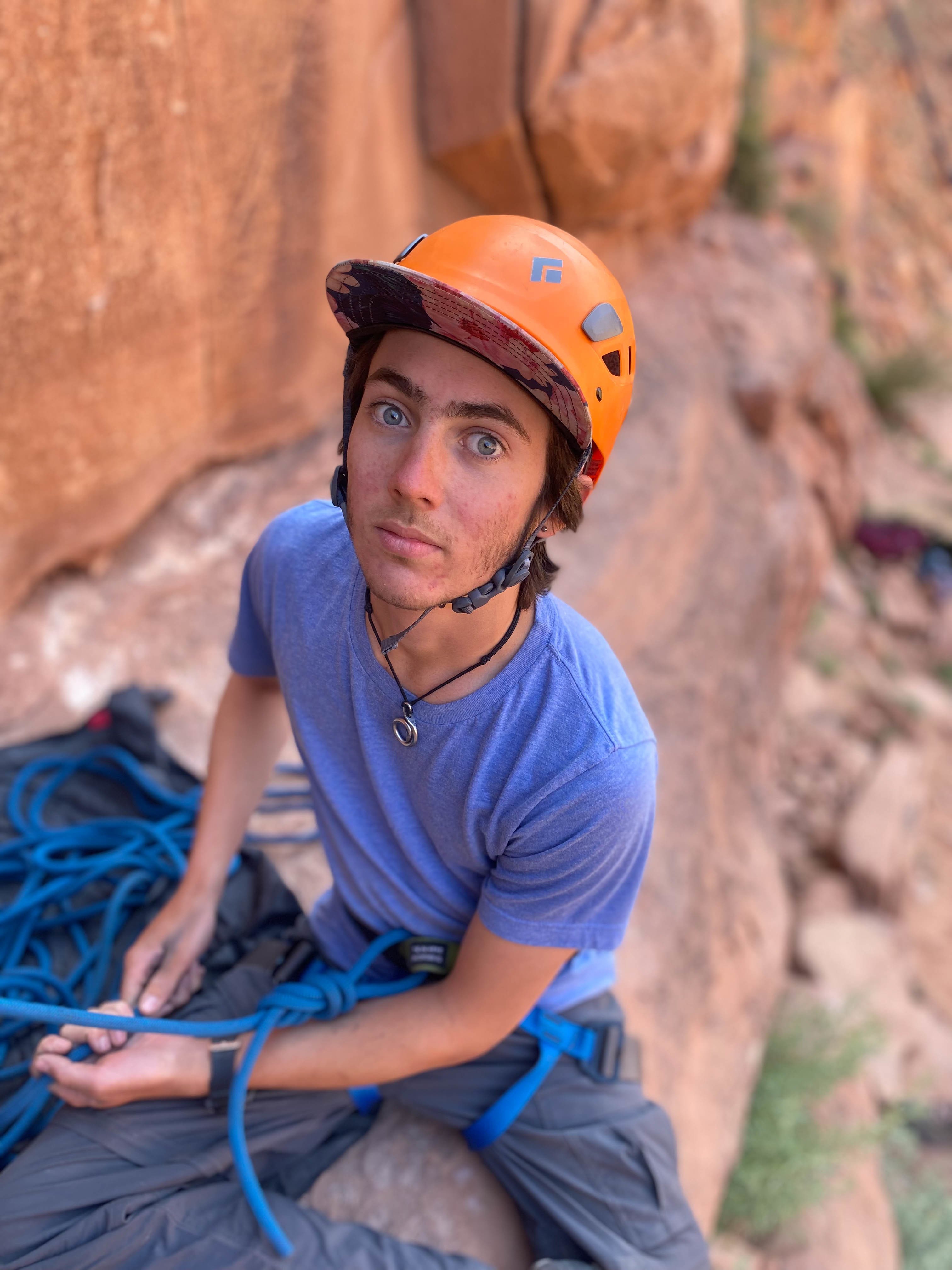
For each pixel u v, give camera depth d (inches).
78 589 111.7
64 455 102.0
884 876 214.5
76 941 69.0
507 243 36.7
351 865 54.7
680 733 140.9
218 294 114.0
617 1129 58.9
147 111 93.5
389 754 47.1
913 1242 148.8
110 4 84.6
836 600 321.4
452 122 153.6
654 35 169.2
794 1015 156.8
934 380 436.5
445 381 35.0
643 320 200.7
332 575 47.1
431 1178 64.1
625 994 98.4
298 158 117.9
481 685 43.2
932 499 387.2
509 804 44.4
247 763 63.6
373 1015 53.8
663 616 152.8
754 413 218.7
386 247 147.9
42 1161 53.1
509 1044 60.1
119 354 103.7
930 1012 196.9
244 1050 54.6
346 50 120.2
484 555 37.0
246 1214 54.7
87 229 92.7
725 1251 110.6
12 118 80.8
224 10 97.6
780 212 298.4
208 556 123.0
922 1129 170.4
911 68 631.2
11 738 97.1
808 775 243.6
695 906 122.2
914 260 566.3
